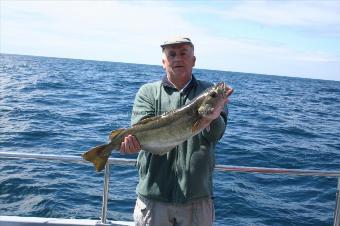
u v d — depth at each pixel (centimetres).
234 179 389
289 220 305
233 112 1075
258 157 545
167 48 164
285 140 702
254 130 790
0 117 754
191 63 167
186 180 160
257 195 350
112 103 1063
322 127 940
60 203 317
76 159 189
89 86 1548
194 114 154
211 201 167
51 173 392
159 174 164
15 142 555
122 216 293
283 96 1983
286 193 363
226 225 288
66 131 650
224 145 591
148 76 2766
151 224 166
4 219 201
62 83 1606
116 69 4009
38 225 200
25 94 1151
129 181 374
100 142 580
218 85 152
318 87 3844
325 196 362
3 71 2241
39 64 3962
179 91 167
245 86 2673
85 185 360
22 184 357
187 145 162
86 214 297
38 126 677
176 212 164
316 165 537
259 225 292
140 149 162
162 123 158
